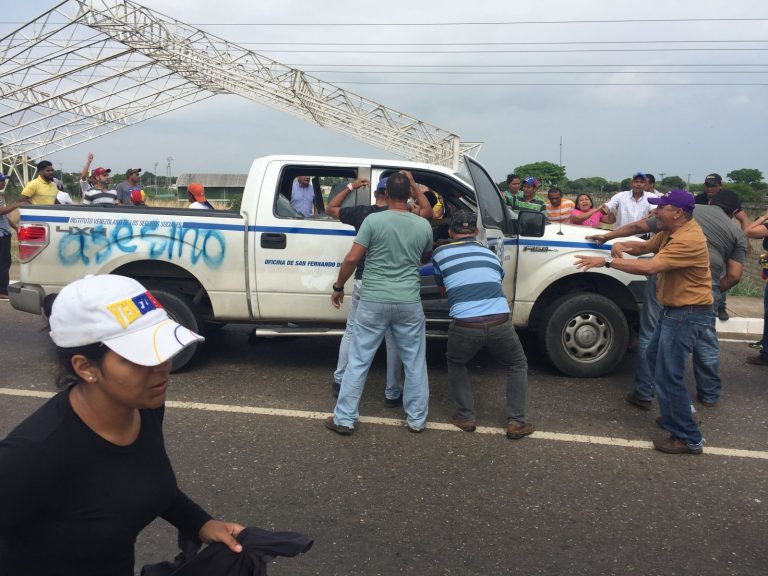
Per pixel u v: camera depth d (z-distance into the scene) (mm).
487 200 5387
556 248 5543
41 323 7070
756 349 6957
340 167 5465
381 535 3154
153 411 1653
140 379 1439
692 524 3336
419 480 3738
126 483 1506
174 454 3969
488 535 3182
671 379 4113
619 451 4219
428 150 24656
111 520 1478
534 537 3176
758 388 5609
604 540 3164
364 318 4238
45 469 1377
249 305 5441
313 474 3768
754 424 4770
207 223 5316
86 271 5332
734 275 5082
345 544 3066
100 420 1479
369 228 4180
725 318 7914
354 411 4332
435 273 4461
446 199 5703
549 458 4082
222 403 4867
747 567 2971
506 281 5551
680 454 4199
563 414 4844
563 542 3137
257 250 5340
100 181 9445
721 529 3297
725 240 5008
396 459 4004
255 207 5352
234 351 6324
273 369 5770
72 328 1411
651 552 3070
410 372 4367
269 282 5383
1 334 6582
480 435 4418
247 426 4441
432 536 3158
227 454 3994
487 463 3986
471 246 4391
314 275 5375
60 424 1433
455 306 4270
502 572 2887
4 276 8398
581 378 5688
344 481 3695
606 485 3744
